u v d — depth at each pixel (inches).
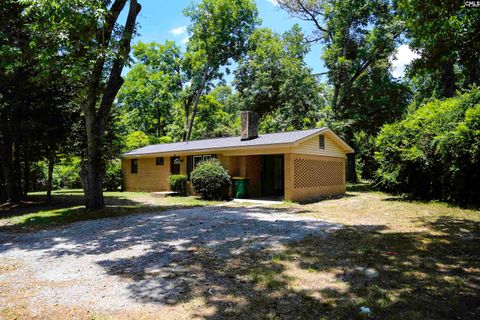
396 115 914.1
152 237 267.0
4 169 546.9
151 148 847.1
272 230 285.4
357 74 962.7
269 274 171.0
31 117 519.2
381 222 324.2
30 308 135.0
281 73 1064.8
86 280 168.2
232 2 1140.5
